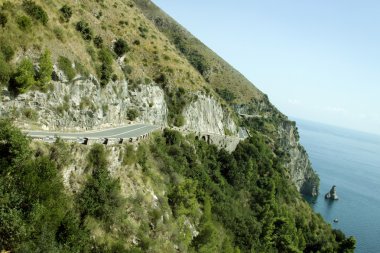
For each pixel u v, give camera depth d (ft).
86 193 128.67
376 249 442.09
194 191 212.02
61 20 206.59
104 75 222.69
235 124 463.83
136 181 166.30
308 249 358.84
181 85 365.61
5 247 91.71
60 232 105.19
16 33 156.25
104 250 119.55
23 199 98.84
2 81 139.85
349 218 552.41
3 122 107.76
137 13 466.70
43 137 125.29
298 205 418.51
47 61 159.22
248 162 359.46
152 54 383.65
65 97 175.83
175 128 317.22
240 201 321.32
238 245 258.98
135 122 273.13
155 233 155.84
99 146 143.74
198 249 190.80
